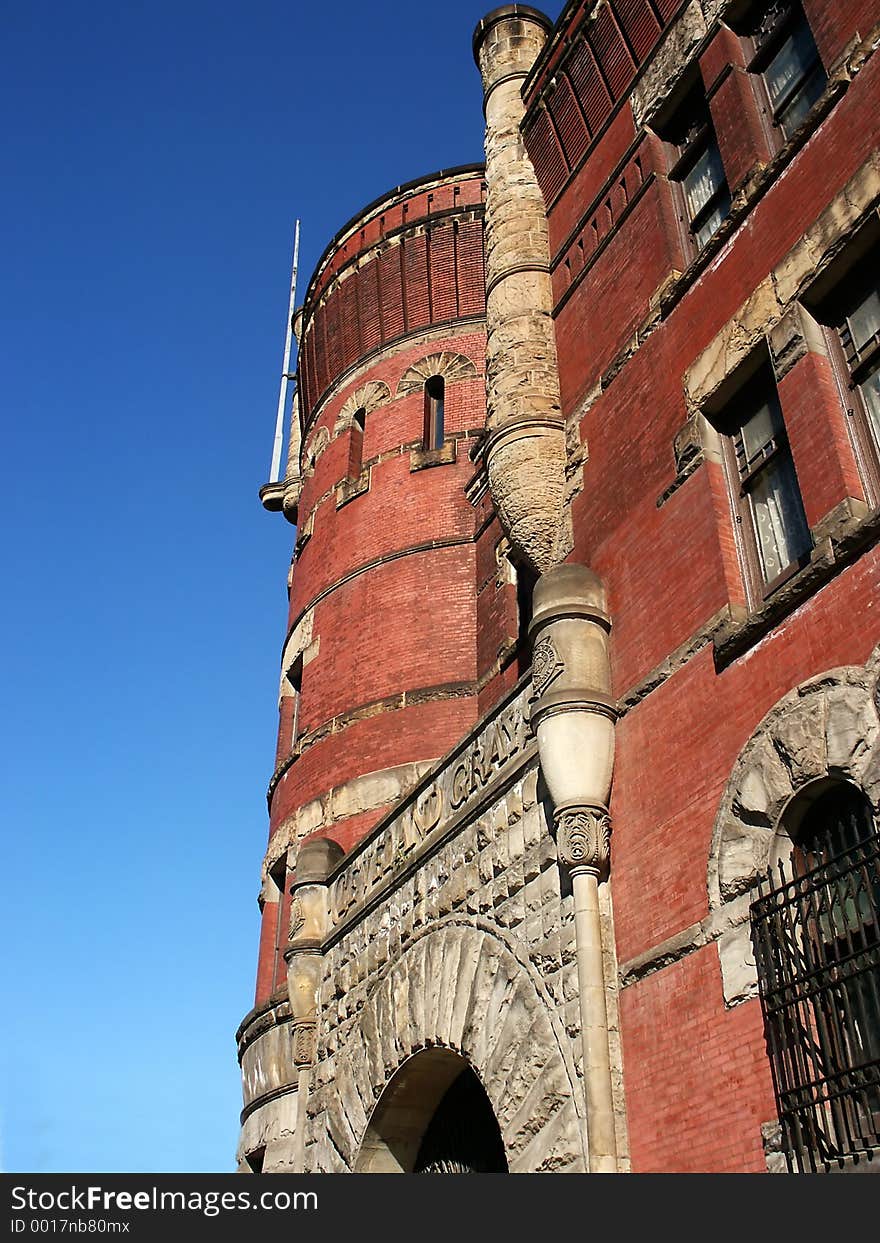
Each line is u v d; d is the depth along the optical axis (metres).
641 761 10.05
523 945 10.92
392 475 23.86
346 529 24.00
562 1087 9.69
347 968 15.56
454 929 12.45
